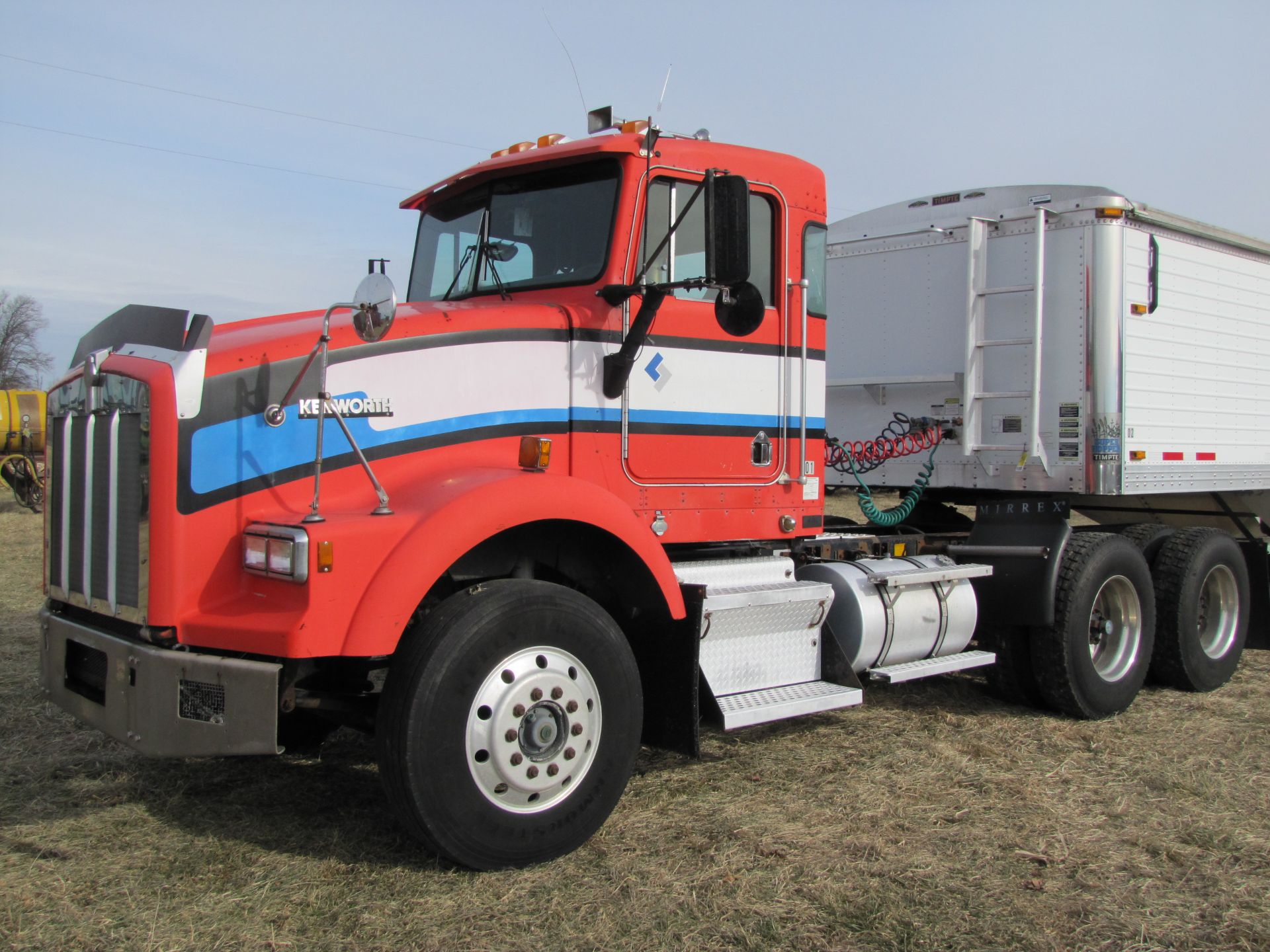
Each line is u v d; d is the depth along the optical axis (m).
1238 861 3.66
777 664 4.48
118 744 4.75
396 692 3.24
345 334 3.63
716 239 3.62
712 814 3.98
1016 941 3.03
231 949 2.88
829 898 3.27
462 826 3.28
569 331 4.07
